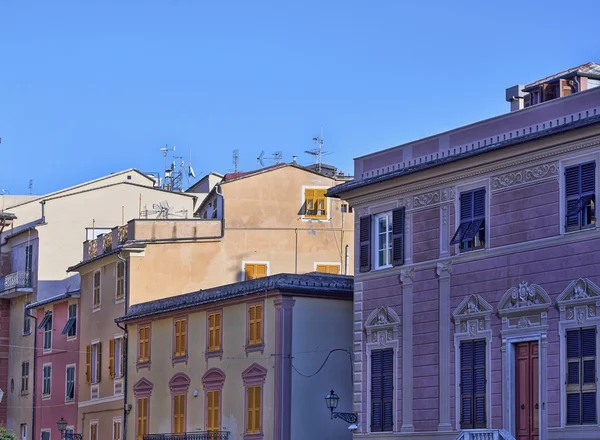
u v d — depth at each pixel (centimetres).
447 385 4731
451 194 4800
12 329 8988
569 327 4278
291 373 5594
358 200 5266
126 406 6800
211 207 7612
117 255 7131
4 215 9112
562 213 4331
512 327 4488
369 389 5116
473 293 4662
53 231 8656
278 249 7281
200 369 6156
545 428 4316
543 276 4388
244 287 5894
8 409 8881
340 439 5662
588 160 4259
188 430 6188
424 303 4884
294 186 7388
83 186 9319
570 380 4253
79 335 7731
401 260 5003
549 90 4981
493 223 4612
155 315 6569
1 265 9112
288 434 5534
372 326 5128
